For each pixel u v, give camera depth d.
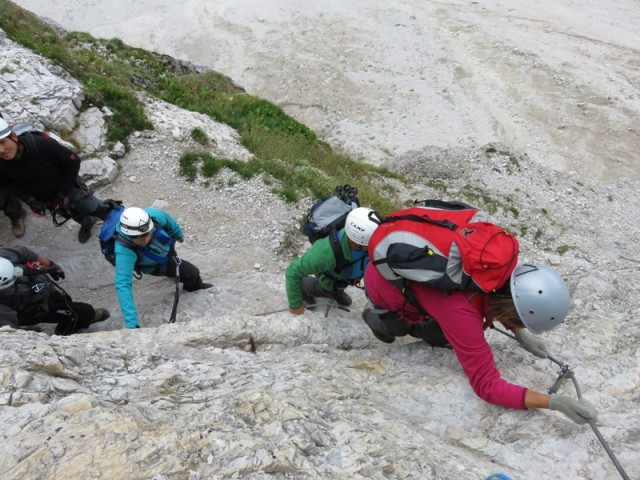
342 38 37.50
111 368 3.98
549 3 39.62
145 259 6.22
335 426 3.22
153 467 2.65
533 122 29.14
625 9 38.44
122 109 10.91
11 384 3.24
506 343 4.93
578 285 7.65
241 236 9.16
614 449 3.41
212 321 5.08
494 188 14.99
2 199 7.97
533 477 3.28
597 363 4.46
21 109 9.62
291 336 5.10
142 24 41.81
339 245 4.50
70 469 2.62
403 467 2.95
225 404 3.31
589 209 14.78
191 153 10.44
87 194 7.40
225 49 38.28
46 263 5.94
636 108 29.05
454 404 3.92
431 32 37.28
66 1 45.03
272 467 2.76
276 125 16.27
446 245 3.31
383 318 4.23
